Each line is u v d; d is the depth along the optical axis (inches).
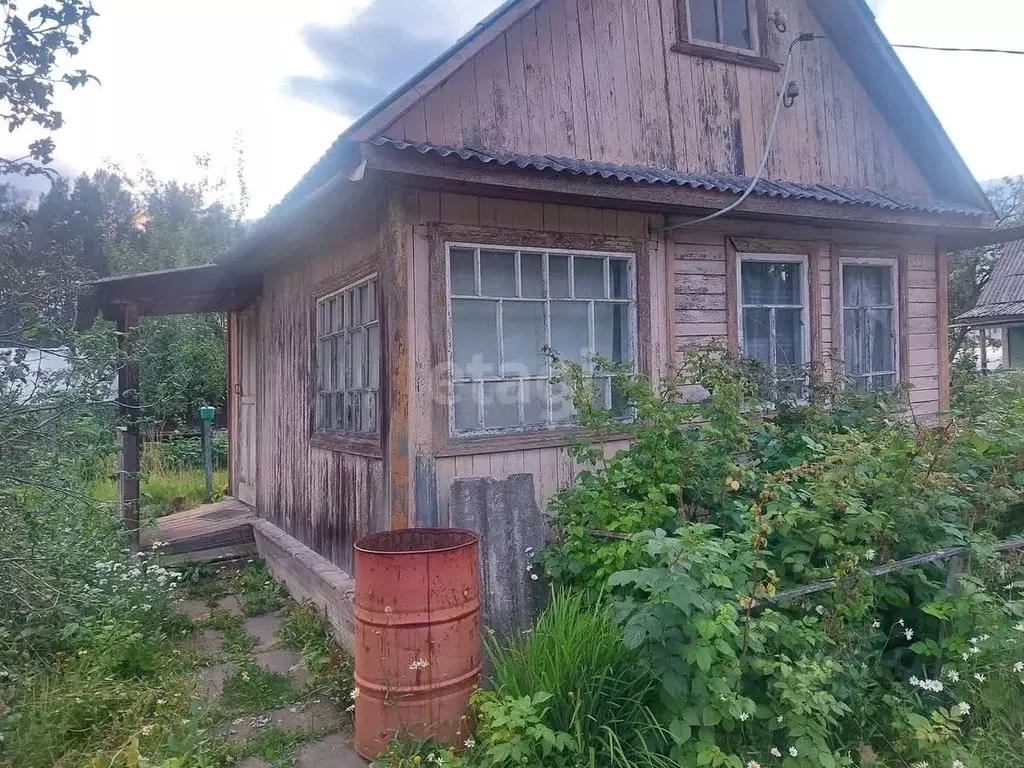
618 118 199.8
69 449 156.3
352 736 135.7
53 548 151.5
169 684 152.1
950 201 263.6
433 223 164.7
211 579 246.1
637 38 205.2
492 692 117.1
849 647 120.0
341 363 207.8
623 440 188.7
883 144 256.1
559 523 156.7
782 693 106.8
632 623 105.0
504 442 170.9
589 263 191.2
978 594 122.0
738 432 153.2
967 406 201.3
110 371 167.0
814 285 226.8
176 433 508.1
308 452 231.3
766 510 134.3
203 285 279.1
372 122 148.3
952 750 109.4
